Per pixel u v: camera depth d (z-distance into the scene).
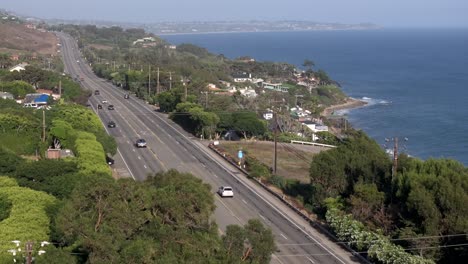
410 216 36.75
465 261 34.28
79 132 57.12
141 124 83.88
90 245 23.62
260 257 25.88
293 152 71.75
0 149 45.81
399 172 41.00
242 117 77.94
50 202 35.50
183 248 23.97
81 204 27.02
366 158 45.31
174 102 90.19
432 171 39.94
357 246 36.50
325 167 45.59
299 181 55.81
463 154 88.94
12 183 39.03
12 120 58.44
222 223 42.09
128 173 55.97
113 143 60.16
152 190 29.00
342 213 40.41
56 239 30.56
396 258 33.16
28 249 25.53
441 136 102.56
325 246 38.12
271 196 50.25
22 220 32.00
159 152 66.44
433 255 34.34
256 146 73.75
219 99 89.69
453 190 36.00
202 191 29.44
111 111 94.38
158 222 26.31
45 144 55.94
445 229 34.84
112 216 26.02
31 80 102.31
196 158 64.19
